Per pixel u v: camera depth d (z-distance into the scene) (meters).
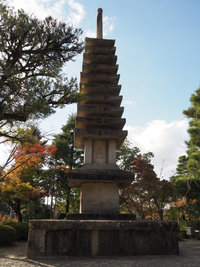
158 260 8.93
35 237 9.79
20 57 9.73
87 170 13.47
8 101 8.30
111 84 17.23
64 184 28.12
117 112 15.58
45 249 9.62
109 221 10.23
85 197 13.27
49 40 9.47
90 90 16.53
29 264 8.21
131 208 21.92
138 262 8.53
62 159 29.28
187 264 8.21
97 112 15.58
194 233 21.44
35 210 27.05
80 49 10.28
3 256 9.88
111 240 10.00
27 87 8.75
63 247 9.72
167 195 24.19
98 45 18.16
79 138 14.95
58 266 7.94
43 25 9.25
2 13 8.73
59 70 10.01
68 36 9.66
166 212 26.23
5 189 16.97
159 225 10.37
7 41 9.05
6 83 8.34
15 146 13.94
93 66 17.00
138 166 24.02
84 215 11.87
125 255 9.79
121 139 15.16
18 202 24.86
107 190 13.51
